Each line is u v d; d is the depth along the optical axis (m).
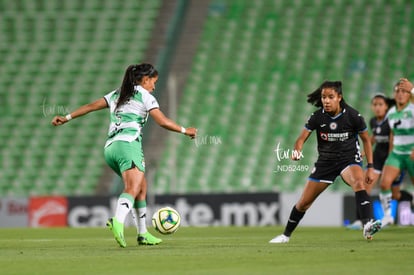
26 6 105.88
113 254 28.88
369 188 53.56
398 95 49.59
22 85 97.19
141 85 32.62
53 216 68.94
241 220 66.62
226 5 103.31
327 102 33.41
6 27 104.25
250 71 95.38
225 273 21.97
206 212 67.06
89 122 91.88
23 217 69.31
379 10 99.50
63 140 90.56
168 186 83.94
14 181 87.38
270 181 82.94
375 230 34.47
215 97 92.81
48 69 98.81
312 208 66.19
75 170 87.38
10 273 22.72
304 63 95.25
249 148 86.56
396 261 24.92
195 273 22.06
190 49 98.94
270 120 89.38
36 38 102.81
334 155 34.38
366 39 96.69
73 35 102.56
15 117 93.94
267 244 34.56
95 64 98.62
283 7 102.06
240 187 83.00
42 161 88.75
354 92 90.69
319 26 99.19
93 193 85.12
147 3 104.56
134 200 33.62
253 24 100.94
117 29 102.44
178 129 32.25
